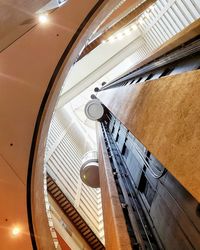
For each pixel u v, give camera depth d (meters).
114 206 3.84
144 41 13.46
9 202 2.87
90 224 9.25
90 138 20.50
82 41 3.36
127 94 4.60
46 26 2.97
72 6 3.04
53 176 9.37
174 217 2.74
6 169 2.90
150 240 3.22
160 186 3.37
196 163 1.49
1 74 2.91
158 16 10.76
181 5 8.61
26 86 2.96
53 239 3.26
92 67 12.96
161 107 2.28
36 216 2.94
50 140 11.59
